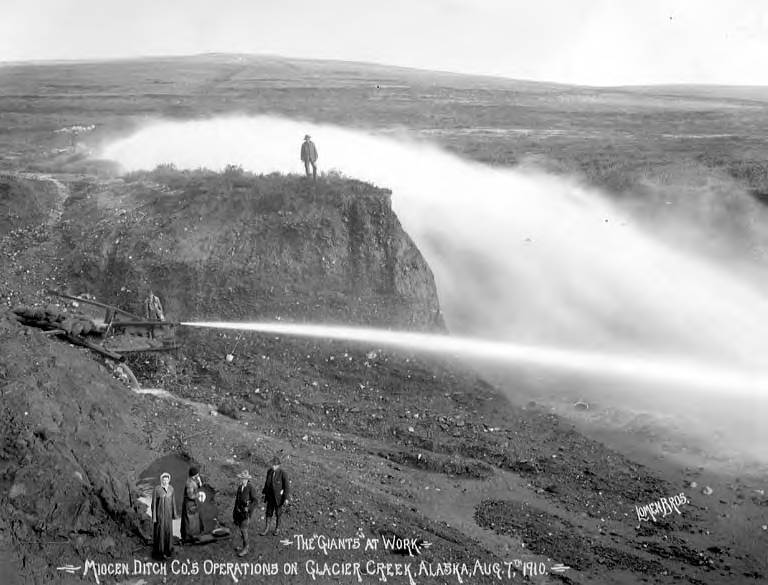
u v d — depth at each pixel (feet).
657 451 52.44
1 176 82.99
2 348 40.55
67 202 84.23
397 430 53.52
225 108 208.44
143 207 78.43
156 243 71.46
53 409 38.04
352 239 72.08
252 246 71.10
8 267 70.69
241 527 34.65
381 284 70.18
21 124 169.58
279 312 66.85
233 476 42.14
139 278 68.54
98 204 81.56
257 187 77.30
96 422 40.42
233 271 69.15
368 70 456.04
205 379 58.80
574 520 42.50
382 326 67.67
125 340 56.39
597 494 45.83
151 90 266.98
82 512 34.37
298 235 71.51
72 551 33.35
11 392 37.35
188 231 72.69
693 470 49.34
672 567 37.86
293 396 57.26
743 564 38.32
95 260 70.59
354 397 58.44
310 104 228.02
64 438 36.99
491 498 44.86
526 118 205.36
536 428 55.72
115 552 33.91
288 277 69.26
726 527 42.04
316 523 38.22
